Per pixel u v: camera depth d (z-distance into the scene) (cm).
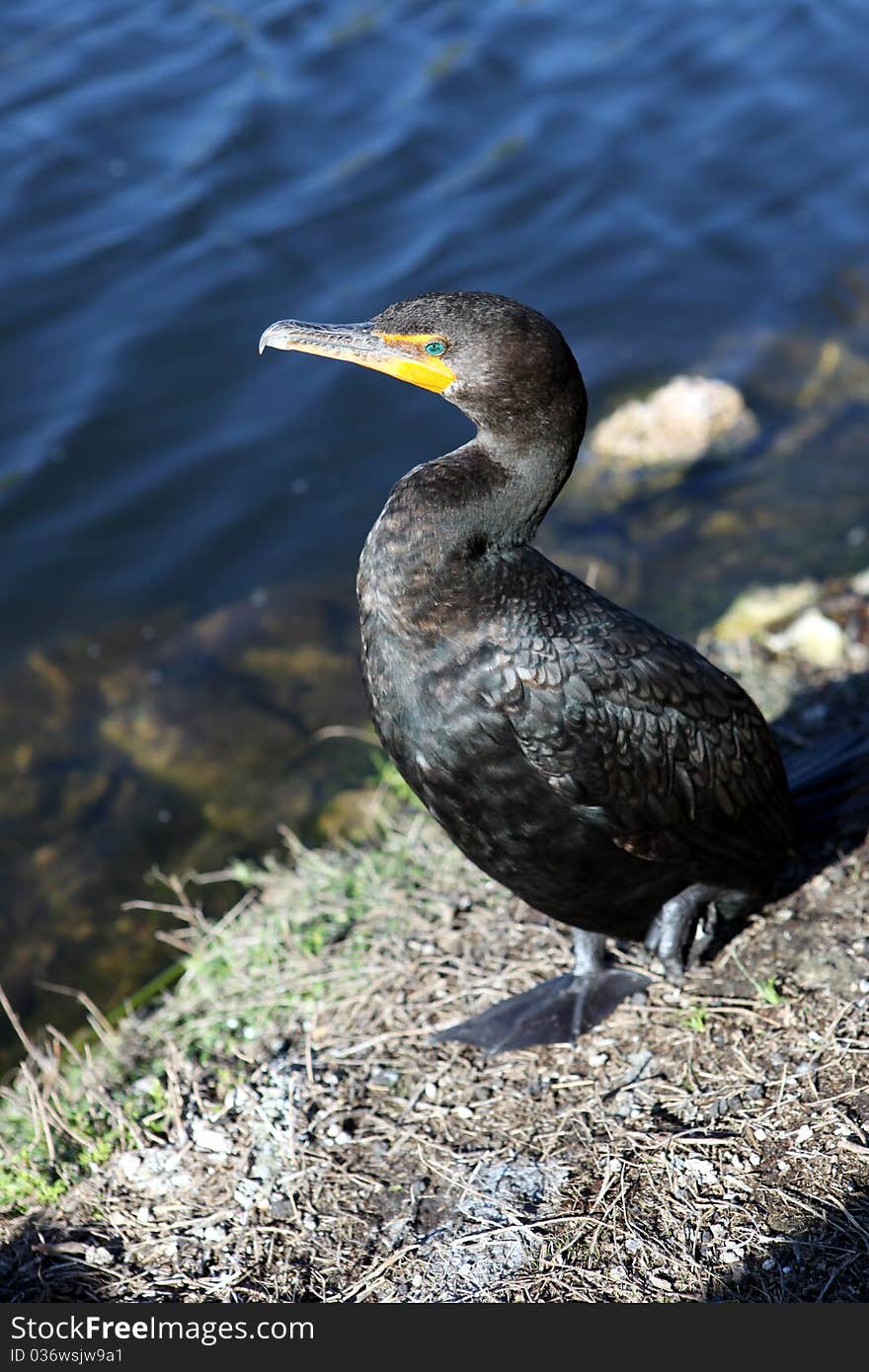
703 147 1089
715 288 967
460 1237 371
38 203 1005
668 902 428
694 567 757
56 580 770
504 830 393
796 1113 387
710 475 827
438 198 1029
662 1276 353
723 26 1236
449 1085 420
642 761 387
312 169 1049
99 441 845
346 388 887
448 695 376
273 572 772
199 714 691
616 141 1089
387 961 466
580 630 385
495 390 381
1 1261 381
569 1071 419
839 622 655
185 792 649
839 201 1030
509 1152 395
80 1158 411
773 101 1136
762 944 448
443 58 1177
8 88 1116
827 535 763
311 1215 384
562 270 983
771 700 593
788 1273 349
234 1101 420
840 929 443
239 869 549
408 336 390
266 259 966
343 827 612
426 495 377
